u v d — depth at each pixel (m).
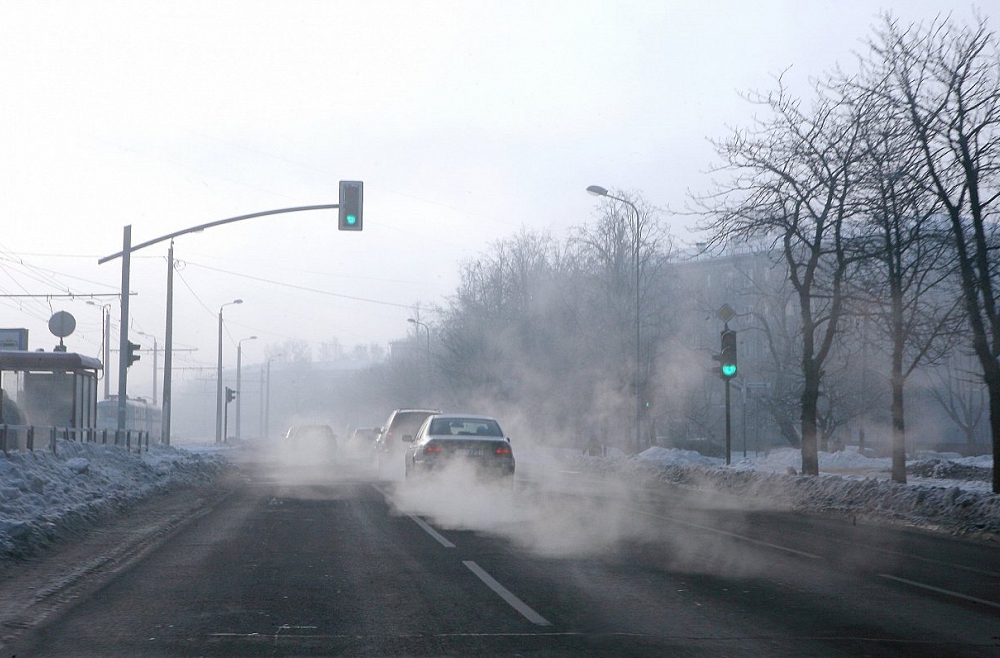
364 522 15.91
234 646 7.17
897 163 21.27
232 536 13.87
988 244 20.81
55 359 29.72
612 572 10.85
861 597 9.58
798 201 23.44
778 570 11.28
